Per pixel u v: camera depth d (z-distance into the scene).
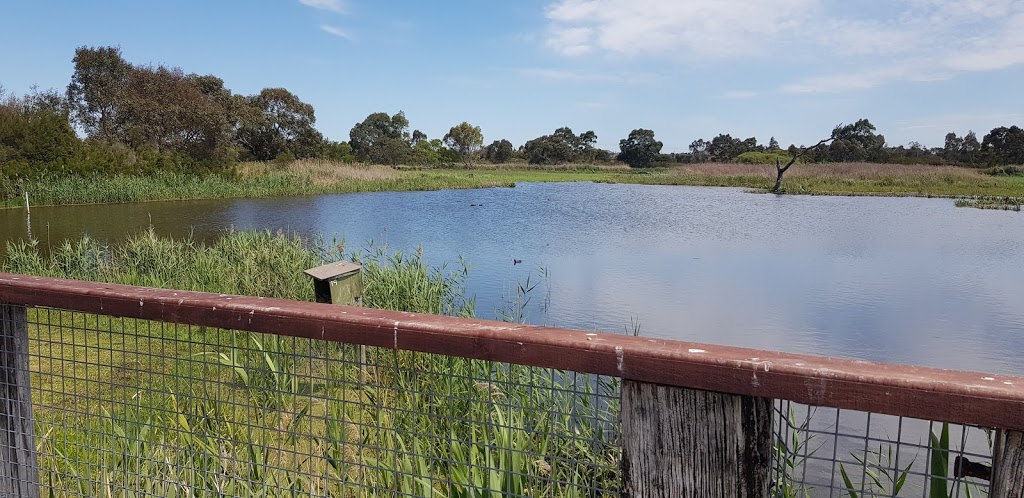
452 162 72.75
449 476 1.55
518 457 1.84
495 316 7.51
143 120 36.94
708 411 1.07
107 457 2.21
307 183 31.31
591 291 9.08
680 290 9.20
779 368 0.99
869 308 8.20
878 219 19.28
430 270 10.36
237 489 2.01
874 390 0.95
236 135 44.94
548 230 16.16
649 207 23.48
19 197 21.91
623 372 1.10
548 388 1.29
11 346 1.74
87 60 38.50
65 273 8.39
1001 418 0.89
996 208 22.95
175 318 1.48
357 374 2.22
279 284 7.46
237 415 2.72
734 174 45.84
